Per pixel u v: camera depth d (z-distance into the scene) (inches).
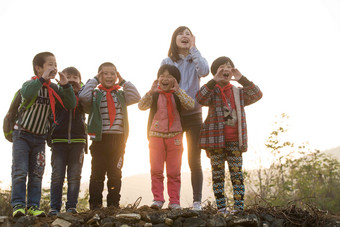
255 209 159.3
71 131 177.2
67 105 176.1
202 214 149.7
